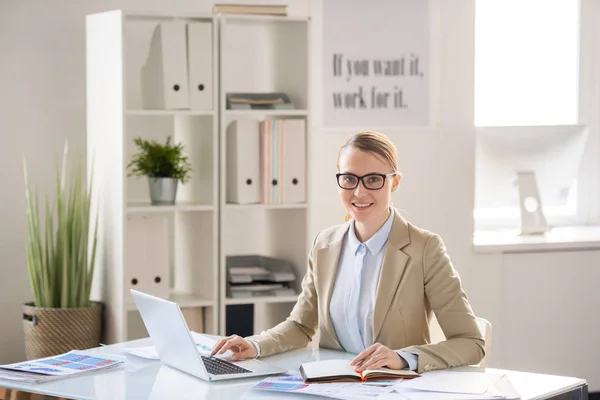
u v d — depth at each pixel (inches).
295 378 106.6
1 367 113.6
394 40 207.0
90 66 179.2
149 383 106.7
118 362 116.0
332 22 203.3
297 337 126.6
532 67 233.8
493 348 214.2
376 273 120.2
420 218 210.5
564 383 105.1
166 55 169.9
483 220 233.9
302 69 179.9
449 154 211.8
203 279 178.9
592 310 220.5
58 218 171.0
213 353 118.0
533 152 222.2
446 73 210.5
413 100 209.0
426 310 121.6
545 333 217.6
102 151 175.8
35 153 185.5
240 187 175.9
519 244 212.8
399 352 109.0
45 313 168.1
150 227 172.4
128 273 169.8
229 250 198.5
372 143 116.7
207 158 176.2
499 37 231.9
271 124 176.7
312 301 129.0
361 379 103.8
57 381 107.9
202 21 173.5
